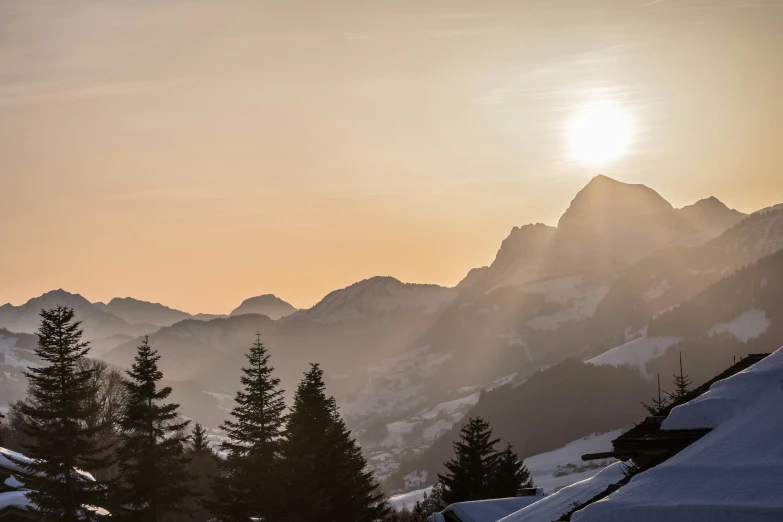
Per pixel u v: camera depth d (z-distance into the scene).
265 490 57.03
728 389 18.84
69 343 57.59
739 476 14.10
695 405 18.53
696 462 15.29
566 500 25.47
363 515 67.31
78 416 56.38
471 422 94.00
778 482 13.47
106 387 88.94
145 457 57.34
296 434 61.69
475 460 92.19
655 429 20.97
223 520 58.03
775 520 12.47
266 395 59.56
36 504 55.56
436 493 101.38
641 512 13.70
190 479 58.97
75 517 55.03
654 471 15.41
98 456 76.31
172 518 69.69
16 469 62.16
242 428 59.16
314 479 59.41
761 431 15.83
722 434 16.48
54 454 55.12
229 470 59.62
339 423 69.12
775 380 18.44
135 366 59.06
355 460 69.69
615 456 19.06
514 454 95.56
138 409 58.41
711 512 13.05
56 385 56.56
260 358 60.38
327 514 62.12
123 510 57.47
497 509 43.69
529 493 47.59
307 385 66.69
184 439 59.41
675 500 13.81
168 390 59.75
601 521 14.16
